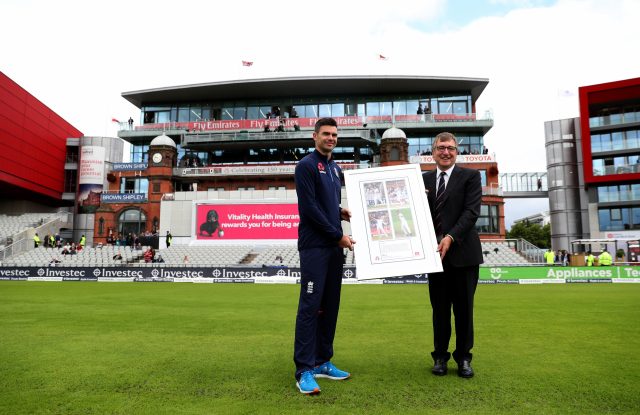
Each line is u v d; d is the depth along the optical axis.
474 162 42.84
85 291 15.84
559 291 15.56
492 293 14.74
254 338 6.05
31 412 3.02
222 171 44.31
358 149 48.59
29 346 5.41
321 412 3.00
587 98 43.72
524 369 4.21
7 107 43.41
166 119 53.81
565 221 47.56
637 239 32.19
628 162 43.81
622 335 6.17
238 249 34.31
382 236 4.09
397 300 12.27
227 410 3.04
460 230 4.04
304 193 3.95
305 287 3.88
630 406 3.14
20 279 24.77
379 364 4.48
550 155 49.44
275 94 52.34
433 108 51.44
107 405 3.15
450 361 4.66
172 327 7.10
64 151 53.28
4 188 46.03
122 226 43.53
